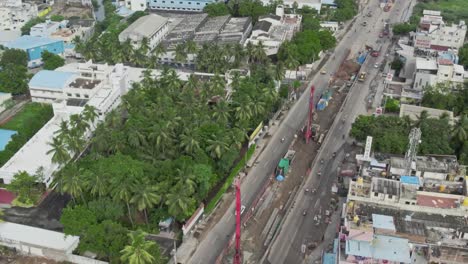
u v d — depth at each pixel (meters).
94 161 173.38
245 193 186.88
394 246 135.00
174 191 156.38
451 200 158.25
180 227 166.25
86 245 146.62
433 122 198.62
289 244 162.75
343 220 154.25
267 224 172.25
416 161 176.50
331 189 188.38
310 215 175.62
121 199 156.25
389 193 154.12
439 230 145.75
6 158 188.00
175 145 185.62
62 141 180.88
